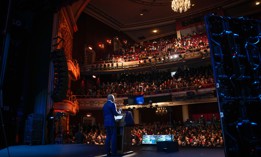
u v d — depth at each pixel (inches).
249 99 136.2
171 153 194.4
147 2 1042.7
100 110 996.6
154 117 1030.4
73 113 762.8
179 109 1000.2
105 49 1114.1
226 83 138.8
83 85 985.5
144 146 275.1
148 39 1286.9
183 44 982.4
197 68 961.5
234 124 131.9
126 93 914.7
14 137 414.9
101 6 1047.6
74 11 818.2
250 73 144.3
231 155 127.9
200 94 783.7
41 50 491.2
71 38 844.0
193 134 639.8
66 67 488.7
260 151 127.4
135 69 997.2
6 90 424.8
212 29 150.6
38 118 429.1
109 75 1131.9
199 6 1069.1
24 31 485.4
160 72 1057.5
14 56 458.0
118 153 196.2
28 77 475.8
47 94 462.6
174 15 1150.3
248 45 150.9
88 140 696.4
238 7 1003.9
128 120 208.5
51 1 471.5
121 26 1226.0
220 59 142.8
